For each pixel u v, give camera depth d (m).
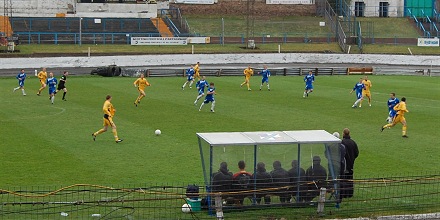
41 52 105.62
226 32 128.50
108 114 46.47
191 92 75.62
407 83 89.56
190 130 51.44
